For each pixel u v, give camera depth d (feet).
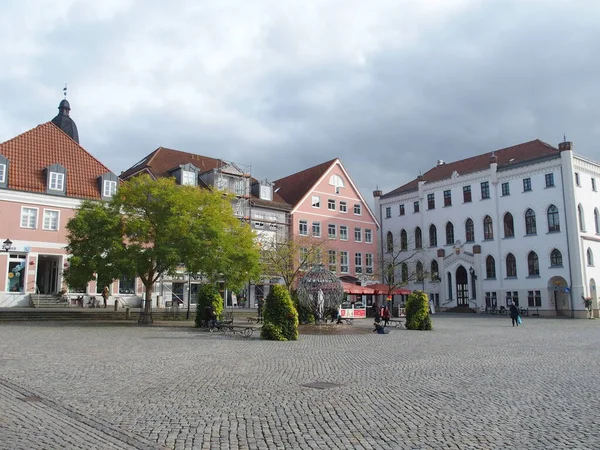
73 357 52.11
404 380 40.75
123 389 35.96
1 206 133.59
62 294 138.00
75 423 26.78
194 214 106.42
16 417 27.66
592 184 182.91
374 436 24.97
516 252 187.32
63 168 144.25
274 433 25.41
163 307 153.99
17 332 79.61
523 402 32.63
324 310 107.45
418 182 228.43
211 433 25.31
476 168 208.85
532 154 194.80
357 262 221.25
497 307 190.29
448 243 213.87
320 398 33.65
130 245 101.09
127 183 107.86
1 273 132.46
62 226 142.20
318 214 210.38
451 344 70.74
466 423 27.37
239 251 111.96
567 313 171.63
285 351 60.95
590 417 28.78
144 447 22.95
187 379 40.27
